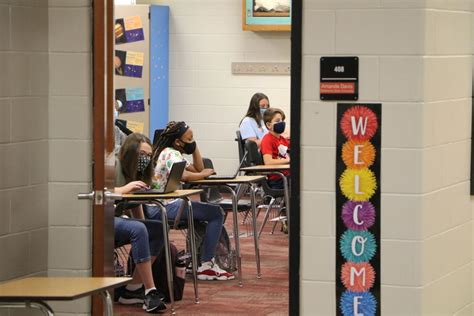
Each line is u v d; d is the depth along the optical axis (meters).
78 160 5.36
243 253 9.49
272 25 13.34
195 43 13.66
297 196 5.17
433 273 5.23
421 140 5.05
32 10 5.23
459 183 5.43
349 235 5.14
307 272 5.20
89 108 5.34
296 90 5.11
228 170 13.74
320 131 5.11
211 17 13.62
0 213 5.06
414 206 5.08
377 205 5.11
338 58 5.07
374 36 5.04
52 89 5.36
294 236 5.20
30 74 5.23
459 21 5.30
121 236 7.07
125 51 13.16
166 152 7.74
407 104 5.05
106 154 5.27
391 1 5.02
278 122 10.08
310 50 5.09
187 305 7.29
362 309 5.17
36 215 5.31
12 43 5.10
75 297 3.82
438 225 5.26
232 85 13.66
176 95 13.76
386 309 5.16
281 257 9.30
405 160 5.07
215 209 8.17
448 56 5.23
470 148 5.49
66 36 5.32
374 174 5.10
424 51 5.02
